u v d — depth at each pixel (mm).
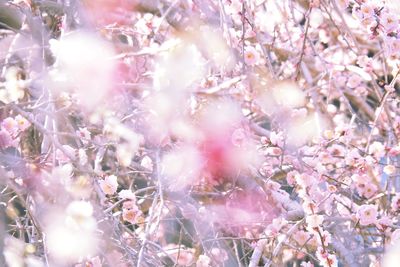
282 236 4723
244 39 5180
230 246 5609
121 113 5098
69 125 4734
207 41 5078
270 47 5922
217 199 5320
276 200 5047
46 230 3947
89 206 3734
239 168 5113
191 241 5398
